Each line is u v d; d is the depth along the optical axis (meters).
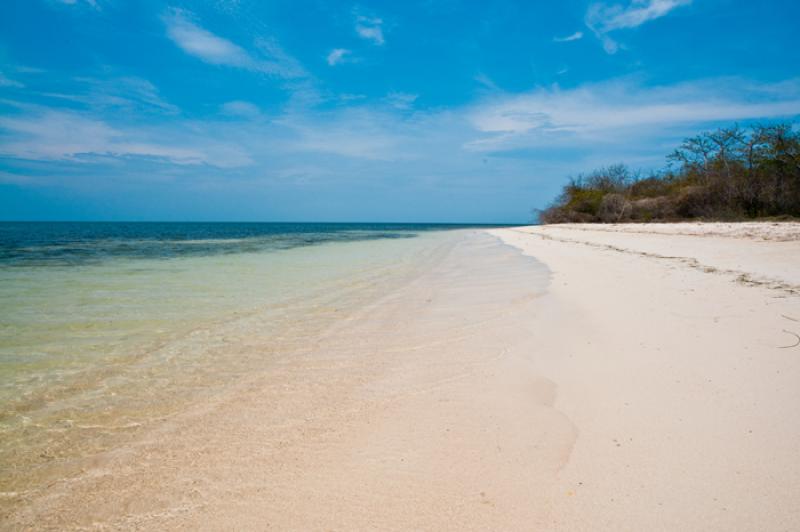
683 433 2.98
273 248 23.75
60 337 5.82
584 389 3.84
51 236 39.19
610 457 2.80
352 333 6.00
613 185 41.31
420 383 4.21
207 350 5.30
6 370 4.62
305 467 2.87
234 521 2.38
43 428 3.43
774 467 2.54
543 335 5.47
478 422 3.39
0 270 12.69
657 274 8.85
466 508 2.42
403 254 19.50
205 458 3.00
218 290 9.43
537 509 2.38
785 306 5.72
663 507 2.31
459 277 11.15
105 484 2.73
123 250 21.48
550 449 2.95
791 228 15.36
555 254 15.15
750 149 24.44
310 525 2.33
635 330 5.25
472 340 5.49
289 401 3.88
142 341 5.66
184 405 3.82
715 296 6.52
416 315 6.96
